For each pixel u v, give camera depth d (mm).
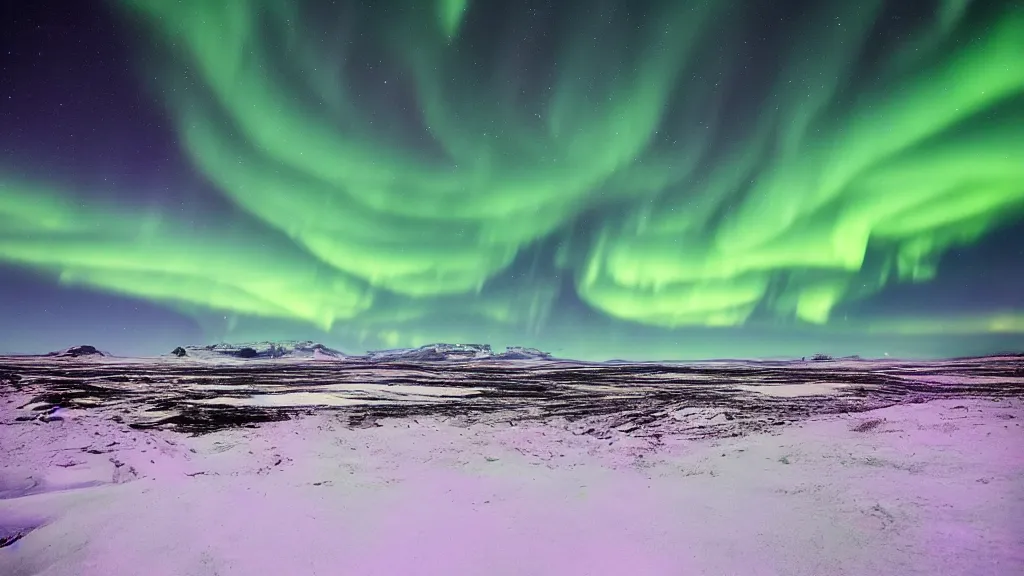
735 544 5824
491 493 8250
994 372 47938
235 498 7719
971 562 5227
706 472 9812
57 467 9898
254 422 17484
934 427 13305
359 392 29938
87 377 41531
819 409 20516
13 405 19219
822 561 5309
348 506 7434
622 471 10008
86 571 5289
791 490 8266
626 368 72875
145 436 12625
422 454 11281
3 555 5914
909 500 7383
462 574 5062
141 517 6754
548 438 13438
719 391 30844
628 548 5738
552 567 5227
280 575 5086
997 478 8359
